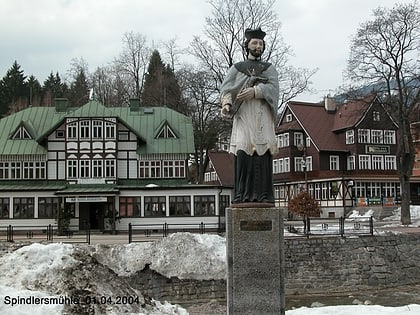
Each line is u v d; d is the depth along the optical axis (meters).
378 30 43.22
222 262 24.62
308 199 36.88
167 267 24.38
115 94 77.00
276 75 9.96
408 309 13.53
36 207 45.69
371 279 28.38
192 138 51.47
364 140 67.94
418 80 43.56
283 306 9.20
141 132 52.16
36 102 86.50
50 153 48.94
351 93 45.72
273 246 9.25
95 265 14.68
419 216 54.28
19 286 13.12
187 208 44.84
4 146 49.47
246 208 9.33
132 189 45.16
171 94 65.62
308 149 69.19
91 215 45.88
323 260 27.83
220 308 21.14
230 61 46.50
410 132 45.66
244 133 9.57
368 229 31.56
